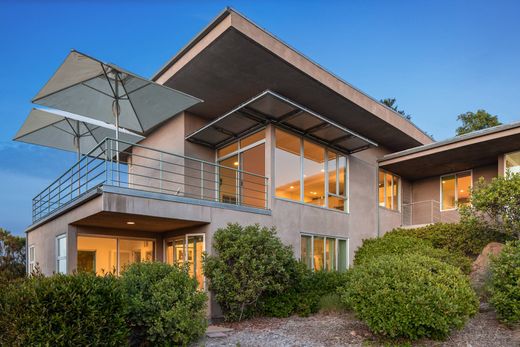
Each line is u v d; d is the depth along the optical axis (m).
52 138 12.18
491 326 7.20
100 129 11.86
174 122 13.35
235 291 8.91
